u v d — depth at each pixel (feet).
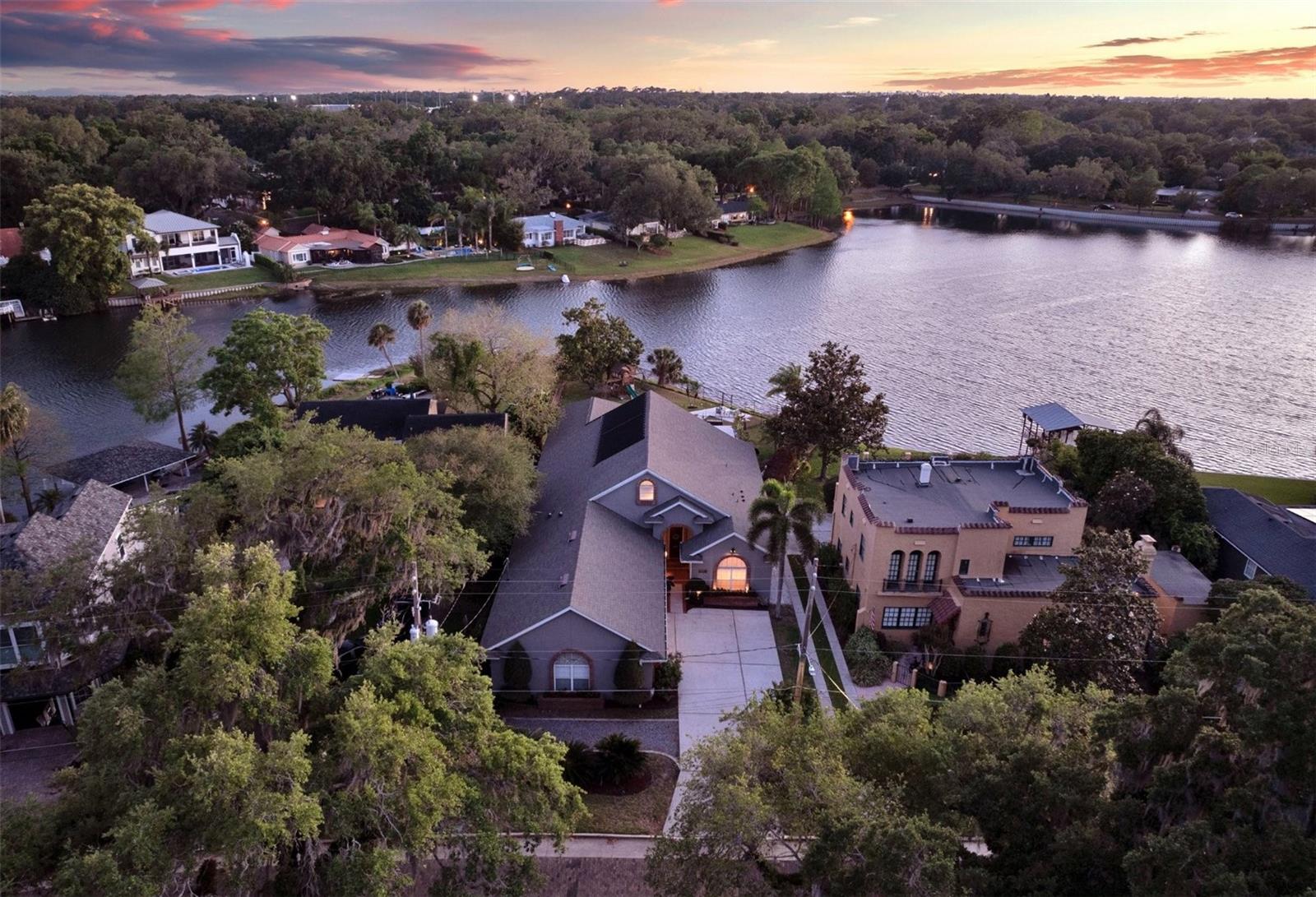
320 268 431.43
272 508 126.00
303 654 84.33
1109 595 116.67
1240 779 67.10
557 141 584.81
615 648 127.24
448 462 150.00
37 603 115.75
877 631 141.18
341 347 323.98
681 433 183.93
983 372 299.79
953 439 240.53
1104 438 177.06
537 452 206.08
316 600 125.18
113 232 357.41
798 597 156.15
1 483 187.93
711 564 154.71
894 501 148.87
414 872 95.25
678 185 499.51
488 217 469.57
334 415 204.23
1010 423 253.03
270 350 211.41
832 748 85.66
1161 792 67.87
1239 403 270.46
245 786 70.08
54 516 148.05
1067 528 144.87
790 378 202.18
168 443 237.04
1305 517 173.17
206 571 85.87
